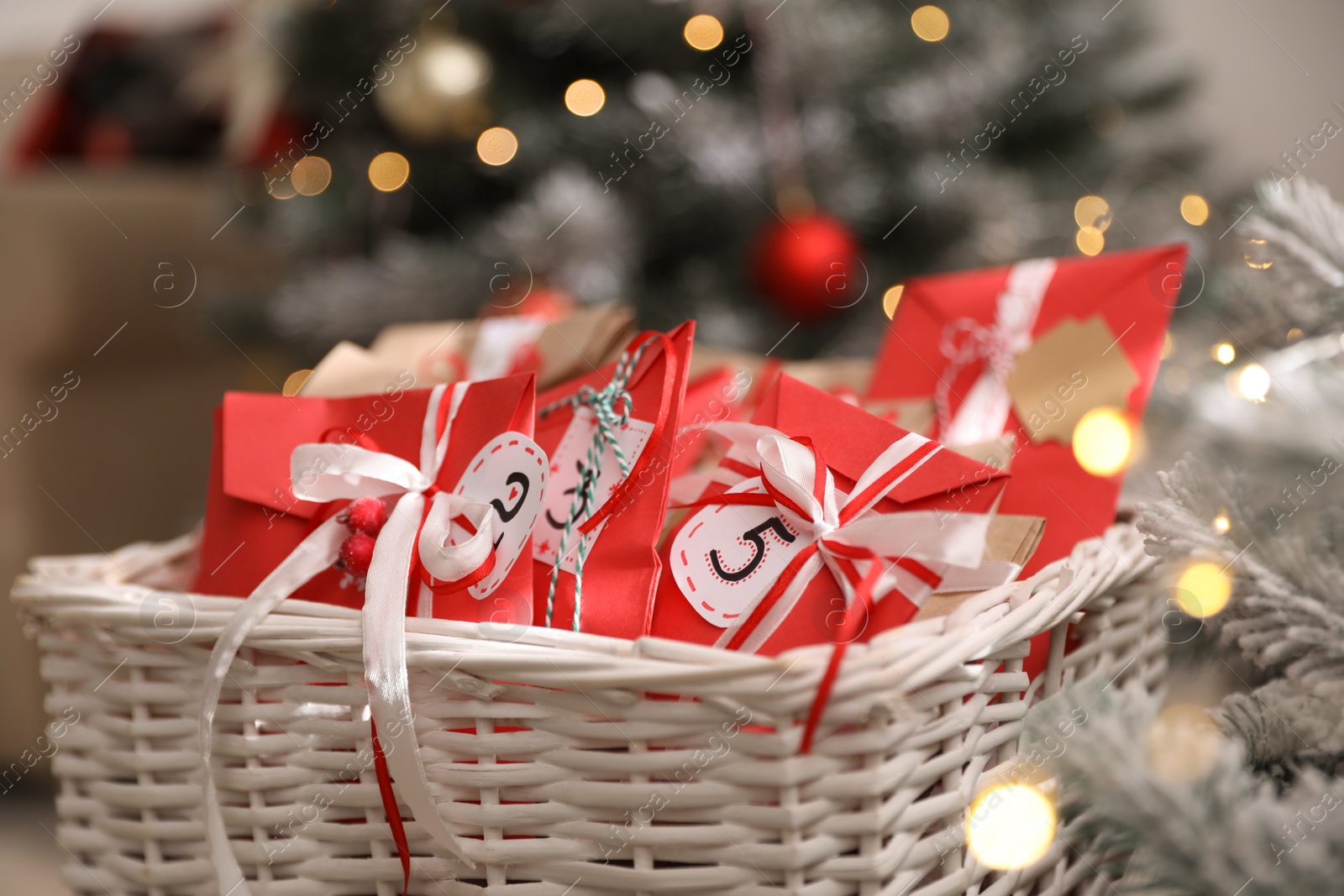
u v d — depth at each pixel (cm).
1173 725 62
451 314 113
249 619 68
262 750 69
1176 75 132
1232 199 123
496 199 125
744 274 112
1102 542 72
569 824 66
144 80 172
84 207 131
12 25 192
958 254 117
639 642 65
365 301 113
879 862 65
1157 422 80
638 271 117
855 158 113
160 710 71
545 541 73
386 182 115
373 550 71
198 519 142
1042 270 82
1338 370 69
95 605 71
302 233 121
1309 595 65
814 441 72
